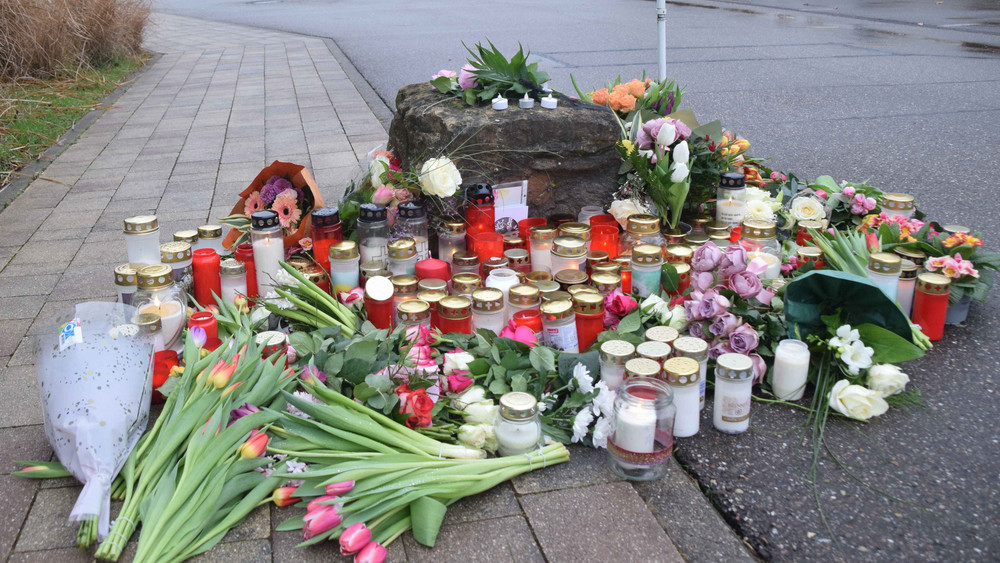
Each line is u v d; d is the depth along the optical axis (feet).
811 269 9.87
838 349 8.27
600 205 12.17
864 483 7.15
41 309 11.35
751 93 24.80
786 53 31.53
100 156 20.54
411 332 8.55
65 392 7.24
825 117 21.68
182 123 24.29
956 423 7.99
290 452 7.12
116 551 6.27
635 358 7.91
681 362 7.84
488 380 8.04
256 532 6.70
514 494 7.11
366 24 48.16
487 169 11.50
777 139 19.71
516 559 6.37
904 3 46.39
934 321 9.49
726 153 12.46
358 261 10.29
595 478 7.30
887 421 8.07
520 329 8.48
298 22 52.13
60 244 14.11
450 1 61.26
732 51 32.14
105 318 8.16
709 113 22.50
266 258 10.44
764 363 8.57
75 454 7.01
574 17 45.47
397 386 7.63
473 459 7.24
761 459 7.54
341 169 18.45
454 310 8.79
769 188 13.28
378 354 8.17
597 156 11.93
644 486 7.22
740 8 47.34
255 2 71.36
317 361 8.07
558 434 7.76
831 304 8.75
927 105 22.57
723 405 7.86
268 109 25.93
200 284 10.14
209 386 7.55
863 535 6.55
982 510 6.77
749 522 6.75
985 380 8.73
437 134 11.64
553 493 7.11
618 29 39.50
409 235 10.82
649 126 11.51
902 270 9.66
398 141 13.14
